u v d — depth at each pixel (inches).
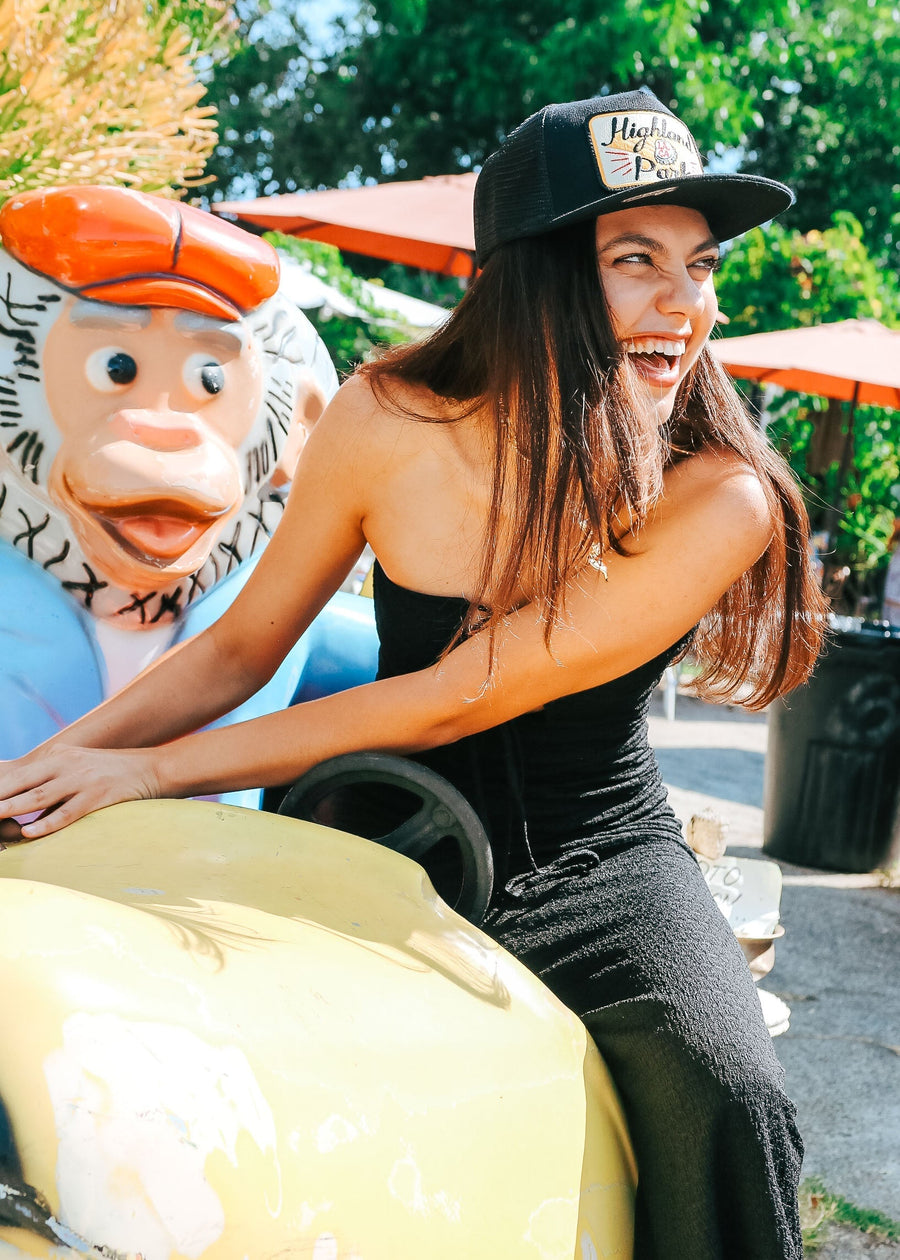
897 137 580.4
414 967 35.2
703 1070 39.8
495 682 44.3
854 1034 122.3
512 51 523.2
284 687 61.2
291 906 35.3
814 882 179.6
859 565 338.6
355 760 43.1
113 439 51.8
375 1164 29.2
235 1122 26.7
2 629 51.4
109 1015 26.7
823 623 56.2
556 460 44.3
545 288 45.6
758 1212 39.8
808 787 186.9
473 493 47.0
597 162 45.3
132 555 53.2
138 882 34.1
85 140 80.0
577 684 45.3
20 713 51.2
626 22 481.4
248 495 56.9
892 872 185.9
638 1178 40.9
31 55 77.5
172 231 51.9
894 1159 97.3
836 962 144.3
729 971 43.2
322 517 48.7
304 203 257.1
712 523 45.5
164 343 53.0
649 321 46.4
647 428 45.3
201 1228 25.4
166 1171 25.2
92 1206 24.3
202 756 43.6
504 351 45.4
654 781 50.8
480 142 606.9
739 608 53.9
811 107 584.4
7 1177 24.1
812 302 358.3
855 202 585.9
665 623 45.0
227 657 50.5
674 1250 39.7
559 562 44.2
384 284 507.8
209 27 101.2
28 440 51.4
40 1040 25.6
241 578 58.2
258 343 56.2
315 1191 27.7
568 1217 35.2
